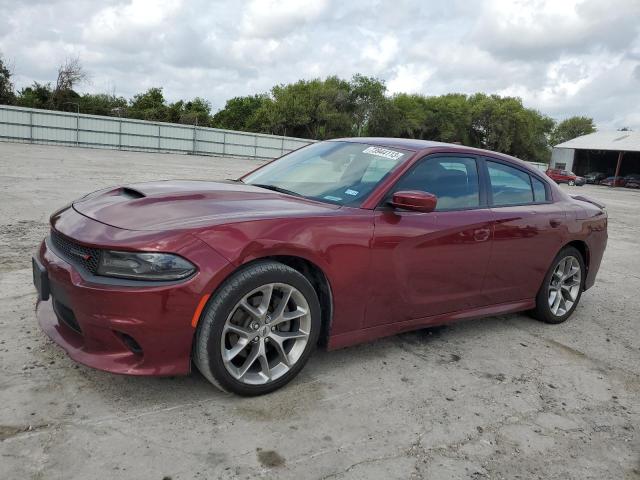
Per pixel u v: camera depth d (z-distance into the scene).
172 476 2.13
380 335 3.31
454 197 3.63
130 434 2.38
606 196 30.88
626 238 10.80
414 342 3.83
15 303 3.82
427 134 77.94
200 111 77.00
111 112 66.56
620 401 3.25
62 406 2.55
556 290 4.54
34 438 2.29
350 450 2.44
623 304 5.54
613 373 3.67
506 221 3.84
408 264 3.26
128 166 20.39
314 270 2.98
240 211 2.81
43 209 8.09
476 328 4.29
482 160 3.96
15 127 34.12
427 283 3.42
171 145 41.19
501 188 4.04
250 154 45.91
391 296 3.24
